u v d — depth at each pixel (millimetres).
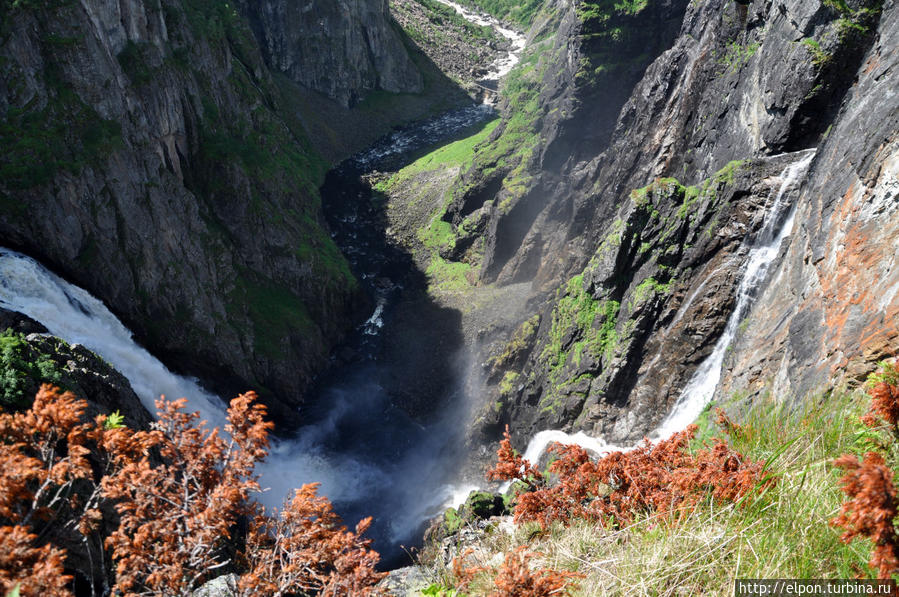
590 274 34750
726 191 28453
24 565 4445
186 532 5316
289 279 54969
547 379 36438
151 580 5137
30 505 5758
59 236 36906
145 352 40625
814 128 26297
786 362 16516
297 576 5441
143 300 41219
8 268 33812
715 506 6633
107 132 39906
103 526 12141
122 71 42750
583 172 51594
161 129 45969
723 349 27641
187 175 51094
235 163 53312
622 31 51719
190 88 52094
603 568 6211
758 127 29141
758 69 29688
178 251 44406
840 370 12422
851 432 6953
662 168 38312
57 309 35125
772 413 9695
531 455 34969
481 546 8930
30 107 36844
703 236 29125
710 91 34781
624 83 52844
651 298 30516
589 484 8289
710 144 34250
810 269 19250
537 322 45281
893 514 4074
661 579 5711
